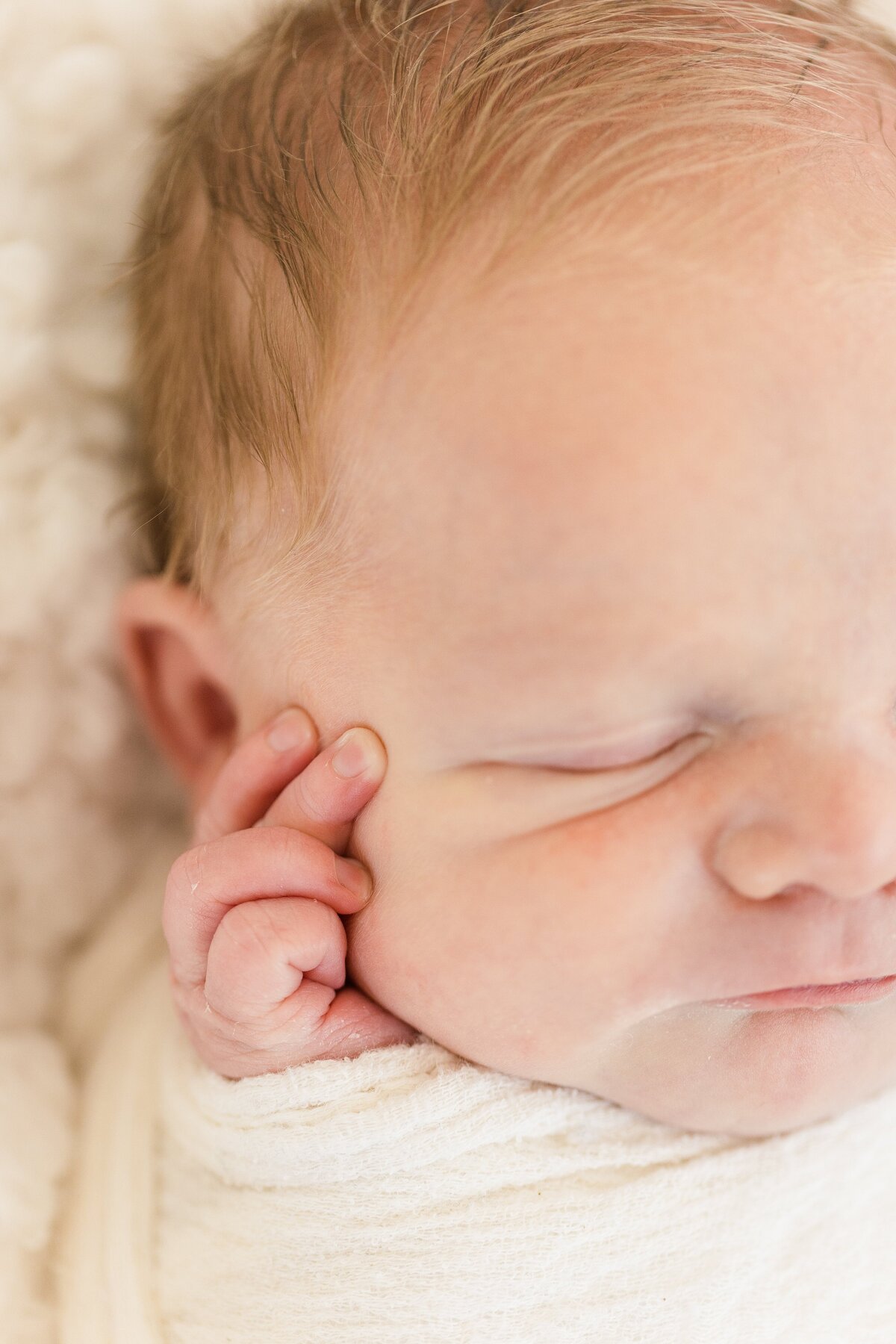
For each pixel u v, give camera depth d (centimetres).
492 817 24
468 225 24
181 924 25
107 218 29
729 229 24
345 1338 24
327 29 27
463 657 24
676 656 23
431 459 24
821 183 24
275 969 25
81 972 29
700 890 24
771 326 23
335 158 25
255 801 26
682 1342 24
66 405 29
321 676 25
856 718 24
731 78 25
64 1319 26
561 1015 24
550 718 24
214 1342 25
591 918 24
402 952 25
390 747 25
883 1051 25
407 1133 25
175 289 27
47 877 29
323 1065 25
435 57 25
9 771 29
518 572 23
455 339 24
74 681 29
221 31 29
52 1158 27
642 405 23
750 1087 25
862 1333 25
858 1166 25
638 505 23
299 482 25
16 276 29
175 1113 26
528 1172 25
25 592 29
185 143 28
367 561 24
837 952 24
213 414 26
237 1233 25
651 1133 25
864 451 23
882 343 24
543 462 23
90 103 29
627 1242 25
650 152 24
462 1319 24
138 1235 26
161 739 29
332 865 25
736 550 23
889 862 23
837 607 23
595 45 25
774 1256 25
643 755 24
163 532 28
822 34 26
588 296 24
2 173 29
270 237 26
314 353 25
